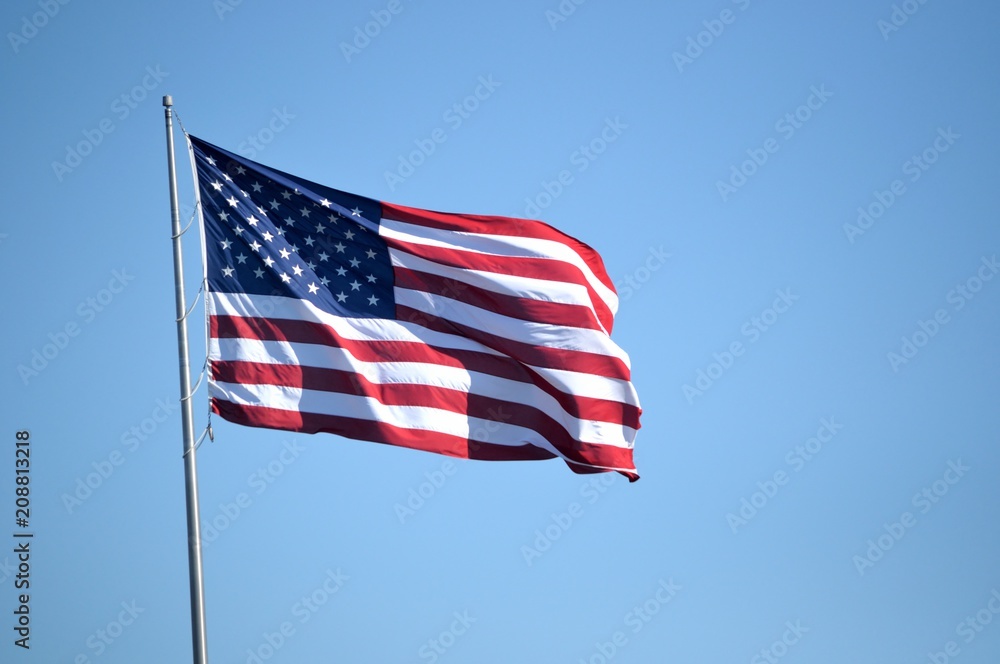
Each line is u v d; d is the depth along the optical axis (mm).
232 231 40844
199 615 33781
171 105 38281
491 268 44688
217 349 39469
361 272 42750
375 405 40781
